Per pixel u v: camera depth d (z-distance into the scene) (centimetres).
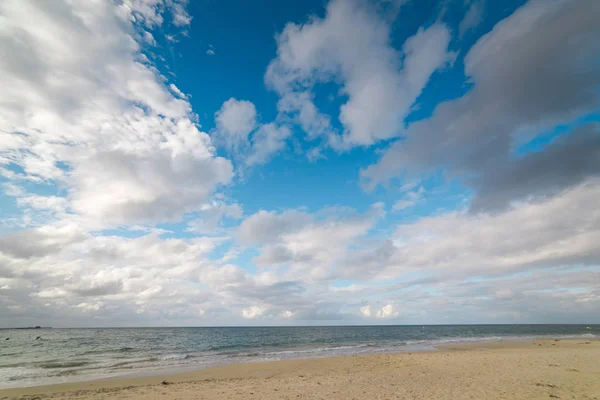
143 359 2809
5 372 2120
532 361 2083
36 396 1331
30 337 7556
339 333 8706
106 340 6047
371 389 1342
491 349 3259
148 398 1261
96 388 1510
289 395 1261
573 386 1296
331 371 1936
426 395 1203
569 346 3462
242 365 2233
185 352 3509
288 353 3169
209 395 1291
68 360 2823
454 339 5356
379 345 4094
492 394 1189
